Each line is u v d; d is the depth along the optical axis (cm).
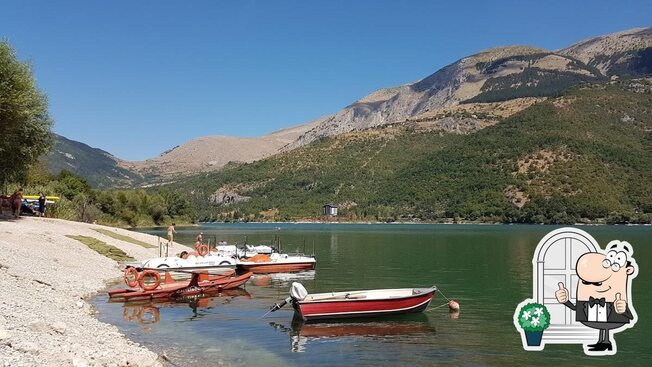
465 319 2688
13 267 2858
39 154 5575
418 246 8631
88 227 6056
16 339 1536
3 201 5559
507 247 8250
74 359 1498
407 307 2764
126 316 2650
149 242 6444
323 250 7819
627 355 2027
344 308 2642
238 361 1895
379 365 1884
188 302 3158
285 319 2667
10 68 4784
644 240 9781
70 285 3100
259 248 6475
